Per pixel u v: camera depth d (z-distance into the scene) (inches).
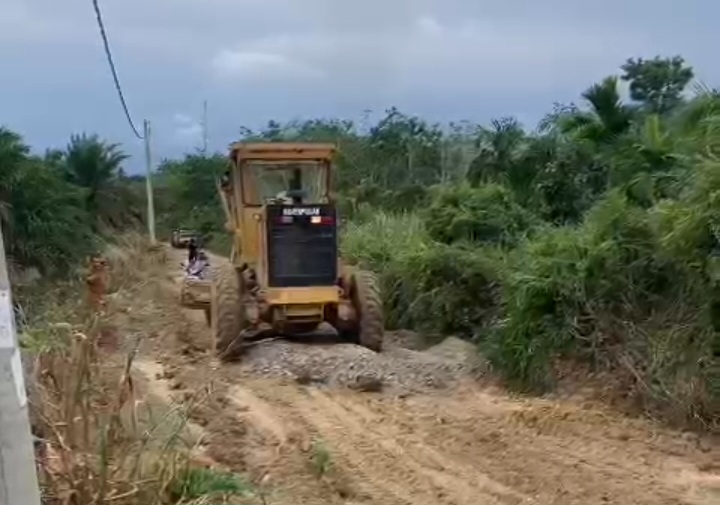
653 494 328.2
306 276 563.8
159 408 396.5
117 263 1099.9
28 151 1046.4
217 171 2057.1
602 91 701.9
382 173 1515.7
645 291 468.4
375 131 1660.9
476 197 707.4
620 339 467.8
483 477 348.8
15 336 178.2
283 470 348.5
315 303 557.9
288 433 407.2
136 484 244.7
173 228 2092.8
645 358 446.0
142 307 776.9
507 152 845.8
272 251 562.3
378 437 402.6
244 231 608.7
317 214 566.3
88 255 1094.4
